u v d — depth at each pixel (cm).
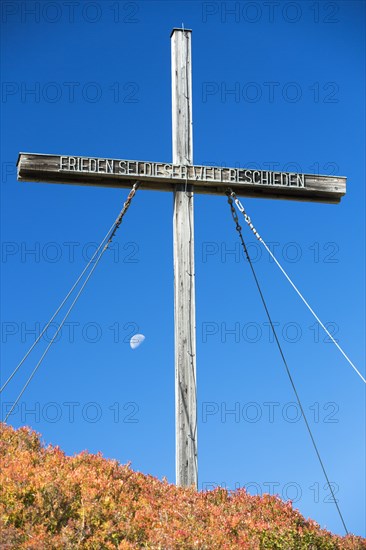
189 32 1612
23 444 1294
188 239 1522
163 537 1052
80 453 1259
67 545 985
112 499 1117
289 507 1276
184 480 1407
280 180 1584
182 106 1576
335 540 1208
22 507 1029
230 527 1165
